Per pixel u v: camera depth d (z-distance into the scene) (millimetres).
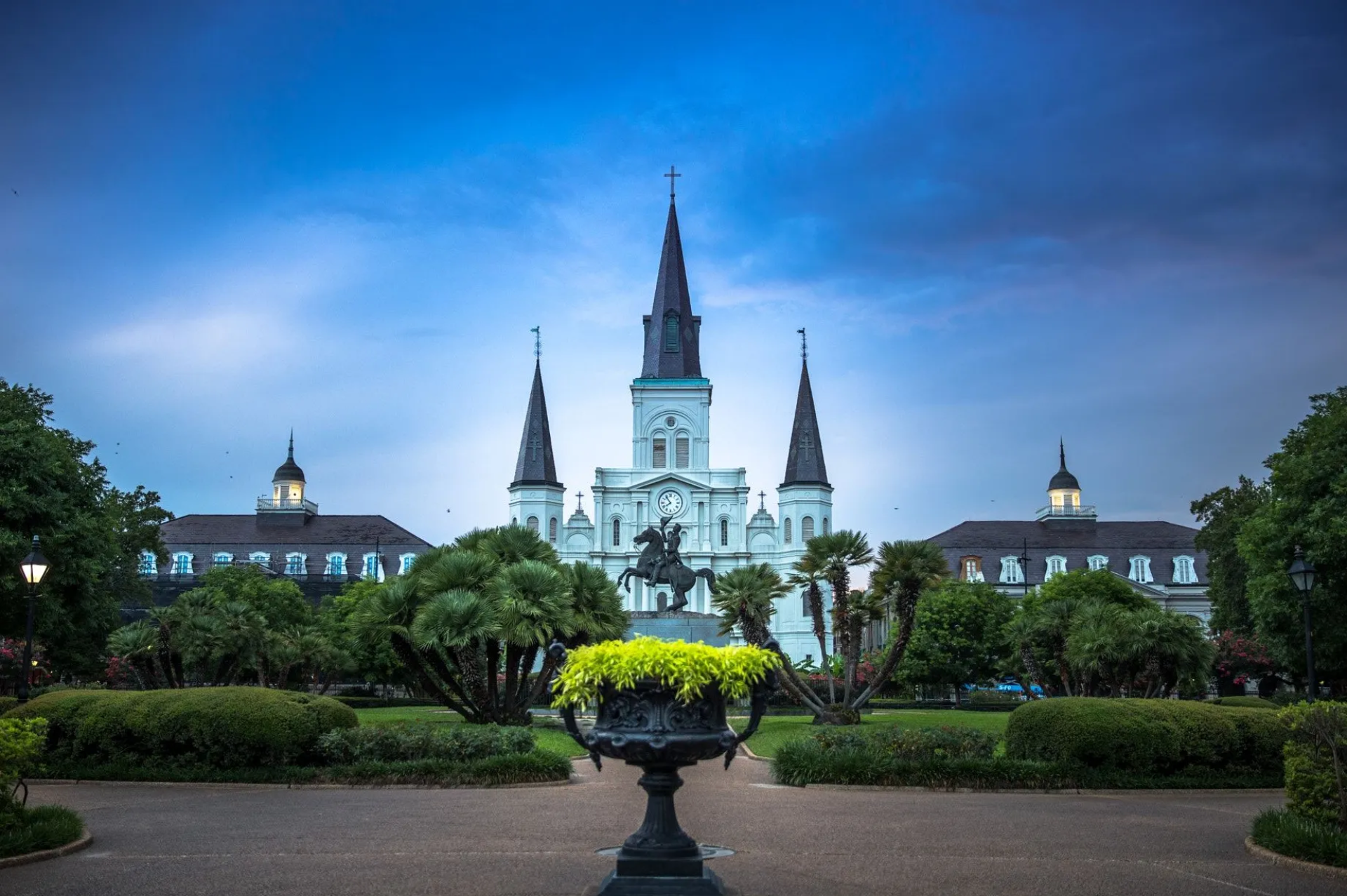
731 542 108875
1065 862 12102
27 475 37625
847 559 36438
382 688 77250
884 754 20141
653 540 43688
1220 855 12625
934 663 66375
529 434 111438
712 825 14688
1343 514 37125
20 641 44188
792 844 13133
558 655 10305
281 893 10352
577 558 108062
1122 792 19016
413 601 30469
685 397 113500
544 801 17297
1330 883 11102
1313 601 38844
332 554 108750
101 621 47375
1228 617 59969
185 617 36438
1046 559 105625
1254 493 60969
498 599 29703
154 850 12727
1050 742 19906
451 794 18250
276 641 40469
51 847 12586
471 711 33531
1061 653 39250
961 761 19422
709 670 9742
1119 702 20281
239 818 15344
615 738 9617
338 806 16641
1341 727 13203
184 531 111062
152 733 20219
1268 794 18875
